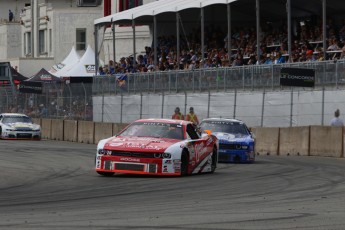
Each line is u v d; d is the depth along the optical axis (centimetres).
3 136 7362
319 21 7056
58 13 12388
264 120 6094
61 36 12381
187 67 7969
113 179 3381
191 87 6794
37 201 2577
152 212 2244
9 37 14100
